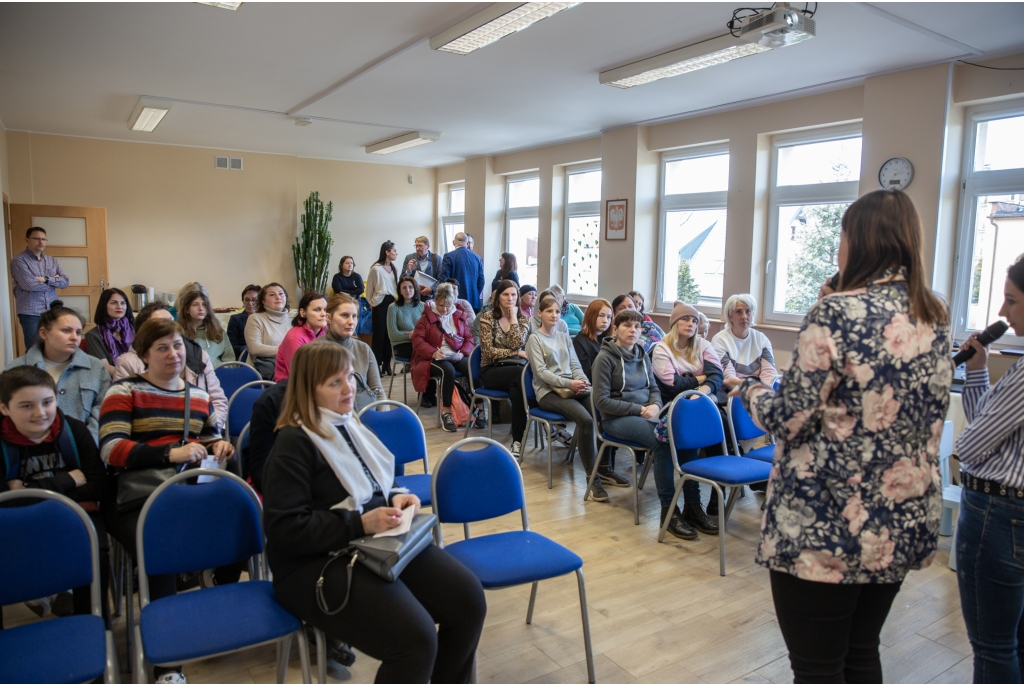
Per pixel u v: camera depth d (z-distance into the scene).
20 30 4.04
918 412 1.29
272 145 8.59
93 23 3.92
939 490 1.34
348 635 1.59
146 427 2.20
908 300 1.30
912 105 4.54
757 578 2.77
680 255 6.78
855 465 1.28
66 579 1.69
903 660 2.18
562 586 2.69
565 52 4.46
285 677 2.04
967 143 4.53
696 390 3.18
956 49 4.12
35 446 2.06
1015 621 1.59
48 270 6.20
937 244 4.50
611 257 7.12
